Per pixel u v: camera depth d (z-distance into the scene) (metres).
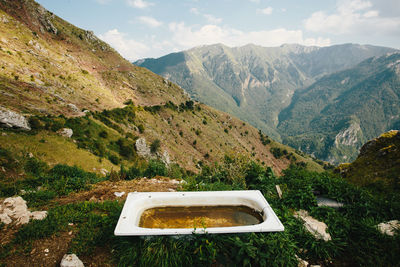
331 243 3.84
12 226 3.76
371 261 3.52
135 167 8.84
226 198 4.65
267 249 3.40
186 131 103.69
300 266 3.56
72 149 28.19
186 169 70.69
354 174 8.35
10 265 3.07
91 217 4.29
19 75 54.09
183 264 3.38
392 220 4.30
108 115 61.75
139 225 4.04
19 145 22.05
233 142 127.50
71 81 76.00
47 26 123.50
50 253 3.35
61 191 6.30
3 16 83.19
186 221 4.26
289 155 141.88
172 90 149.12
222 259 3.43
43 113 39.81
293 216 4.55
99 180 8.40
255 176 6.71
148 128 78.00
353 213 4.71
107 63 140.88
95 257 3.43
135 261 3.36
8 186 6.54
